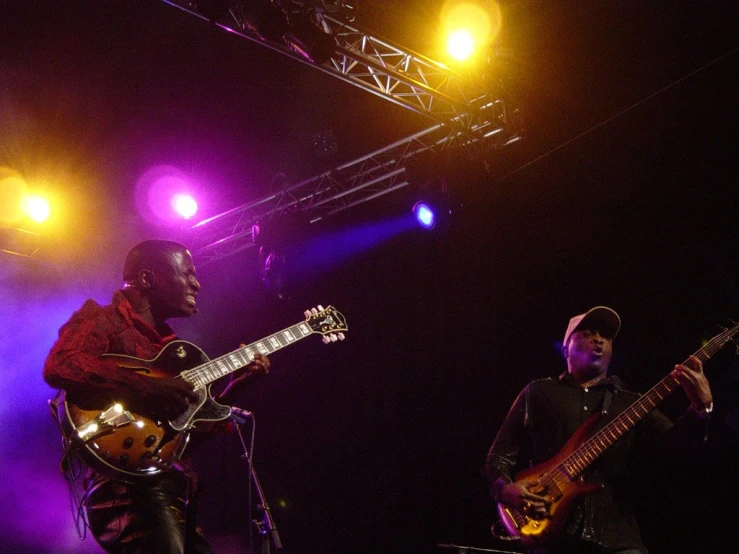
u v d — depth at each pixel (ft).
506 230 25.66
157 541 9.93
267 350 12.71
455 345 26.58
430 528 25.59
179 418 10.72
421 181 24.86
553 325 23.89
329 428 28.73
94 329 10.71
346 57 22.17
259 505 11.16
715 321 19.12
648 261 21.02
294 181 28.78
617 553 12.03
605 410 13.14
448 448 25.94
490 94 22.61
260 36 19.66
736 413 17.67
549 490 12.38
